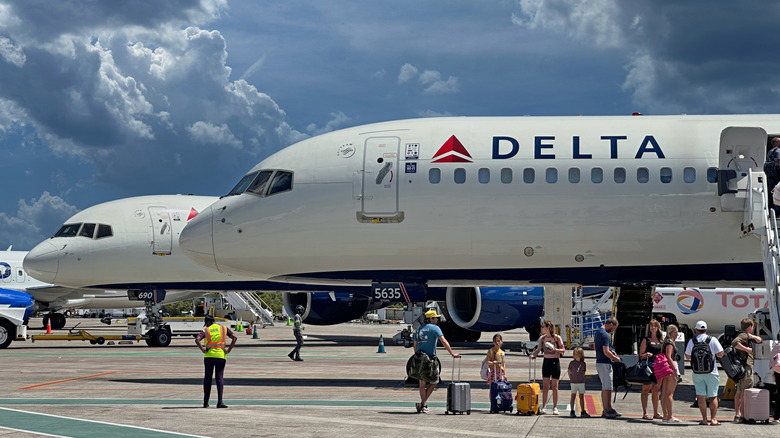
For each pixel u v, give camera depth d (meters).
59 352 31.48
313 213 20.52
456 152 20.08
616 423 13.83
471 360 29.00
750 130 18.94
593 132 20.12
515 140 20.09
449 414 14.65
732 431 12.99
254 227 21.02
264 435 11.79
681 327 33.12
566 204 19.59
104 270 33.75
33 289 49.91
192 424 12.90
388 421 13.55
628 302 21.70
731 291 32.66
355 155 20.59
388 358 29.58
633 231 19.58
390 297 21.19
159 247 34.06
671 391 13.91
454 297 35.31
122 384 19.84
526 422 13.74
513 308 34.09
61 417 13.72
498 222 19.75
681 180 19.55
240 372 23.59
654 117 20.64
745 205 18.89
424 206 19.94
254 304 47.69
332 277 21.20
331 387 19.50
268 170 21.23
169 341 35.41
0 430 12.19
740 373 13.91
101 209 34.59
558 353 15.03
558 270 20.41
